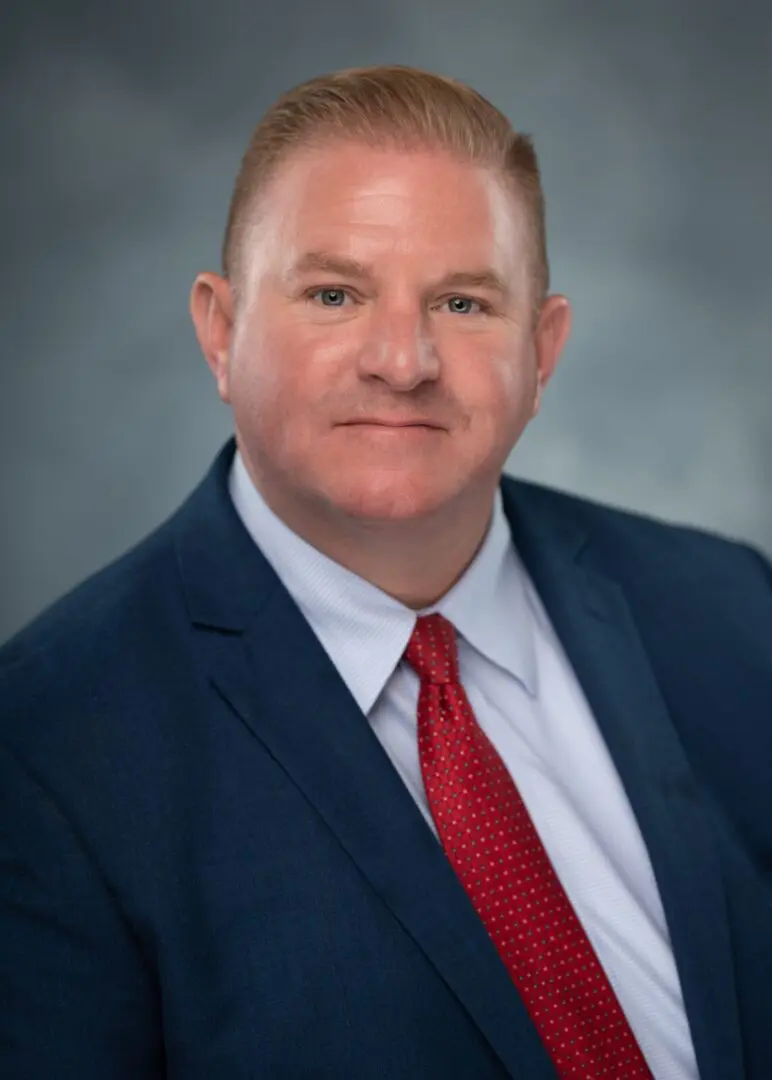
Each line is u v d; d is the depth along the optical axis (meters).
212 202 5.75
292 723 1.65
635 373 6.11
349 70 1.77
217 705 1.65
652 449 6.13
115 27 5.62
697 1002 1.69
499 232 1.70
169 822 1.56
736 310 6.12
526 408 1.80
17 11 5.50
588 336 6.10
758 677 2.02
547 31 6.00
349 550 1.76
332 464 1.66
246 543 1.79
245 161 1.78
